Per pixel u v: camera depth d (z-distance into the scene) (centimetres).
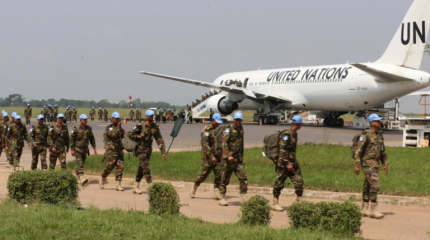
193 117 5647
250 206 744
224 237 621
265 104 4709
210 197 1108
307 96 4203
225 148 961
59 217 723
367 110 4400
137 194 1128
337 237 667
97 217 729
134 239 606
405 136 2450
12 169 1515
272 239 618
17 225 660
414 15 3359
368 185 908
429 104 2423
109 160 1197
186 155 1844
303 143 2364
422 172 1388
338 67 3888
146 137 1121
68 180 903
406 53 3416
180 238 614
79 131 1275
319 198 1098
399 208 978
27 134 1496
